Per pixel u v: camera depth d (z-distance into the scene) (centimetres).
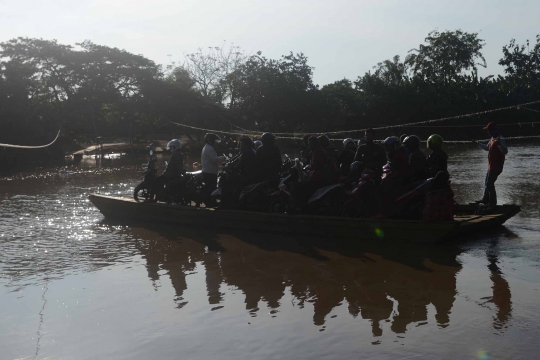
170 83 5503
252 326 574
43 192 1842
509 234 941
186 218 1151
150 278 768
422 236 884
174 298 677
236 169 1109
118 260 875
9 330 591
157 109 5353
